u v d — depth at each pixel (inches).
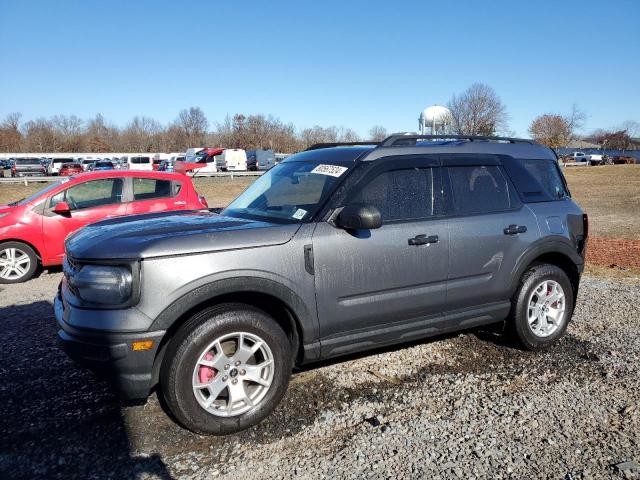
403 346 189.9
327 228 142.6
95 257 124.1
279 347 135.5
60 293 147.8
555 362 176.1
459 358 179.5
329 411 142.9
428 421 137.4
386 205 153.7
